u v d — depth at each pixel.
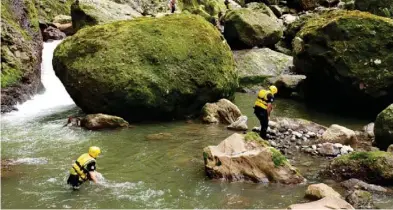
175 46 16.69
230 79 17.83
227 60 18.08
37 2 27.03
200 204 9.21
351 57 17.03
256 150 10.68
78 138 13.71
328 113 18.06
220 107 16.33
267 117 13.81
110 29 16.80
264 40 27.30
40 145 12.97
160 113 16.02
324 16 19.20
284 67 24.80
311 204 8.56
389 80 16.58
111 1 28.11
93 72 15.62
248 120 16.52
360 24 17.12
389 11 25.31
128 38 16.42
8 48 17.81
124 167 11.39
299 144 13.46
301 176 10.37
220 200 9.39
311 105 19.47
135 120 15.90
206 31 17.88
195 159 12.01
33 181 10.32
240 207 9.05
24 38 19.16
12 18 19.23
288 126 14.97
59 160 11.75
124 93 15.35
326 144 12.71
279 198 9.45
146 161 11.84
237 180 10.39
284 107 19.09
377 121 13.06
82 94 15.85
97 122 14.75
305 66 19.06
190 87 16.38
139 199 9.45
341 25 17.25
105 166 11.45
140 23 17.20
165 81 15.90
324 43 17.64
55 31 25.08
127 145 13.16
